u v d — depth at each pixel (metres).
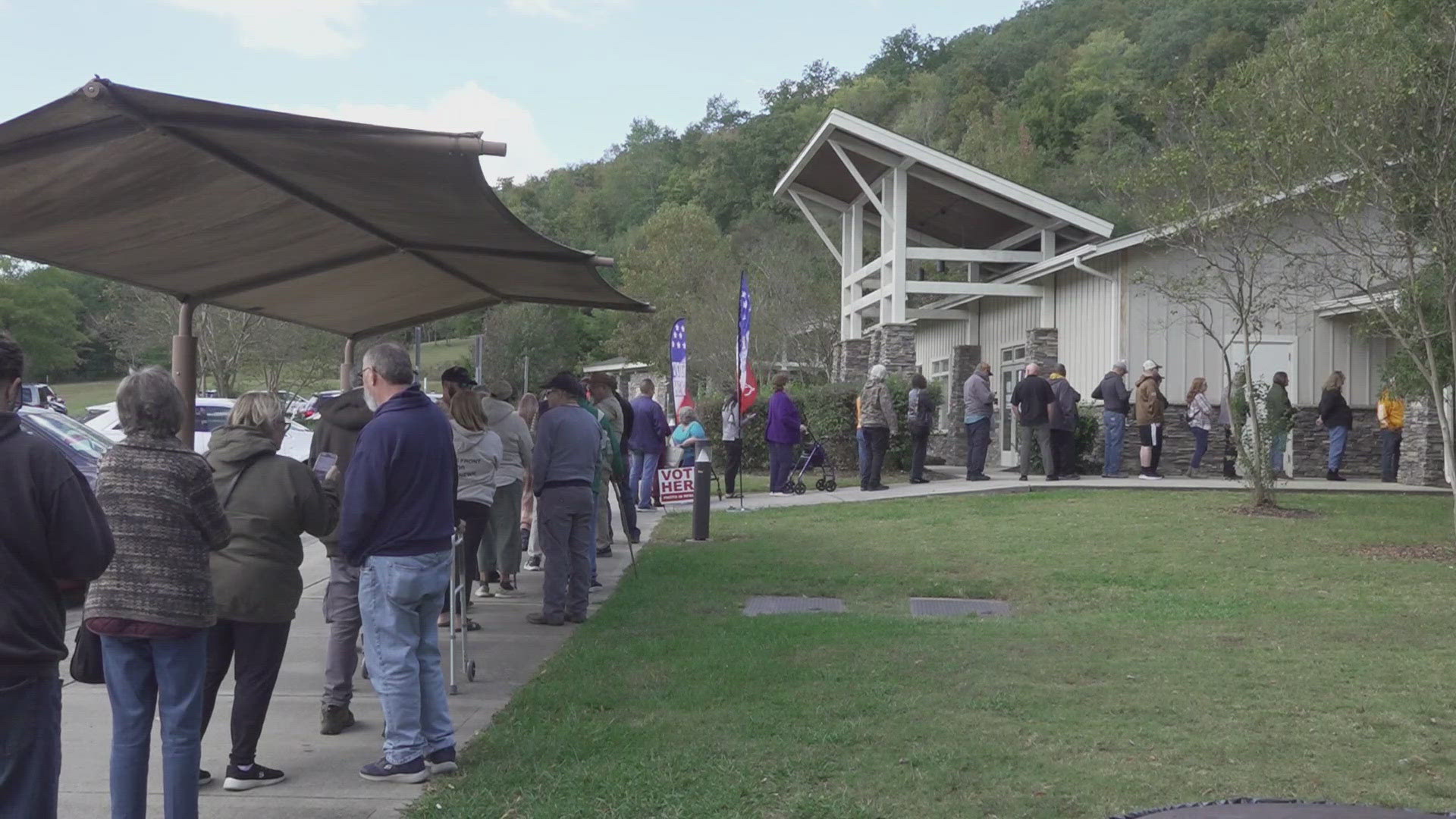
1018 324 25.83
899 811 4.99
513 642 8.73
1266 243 15.84
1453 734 6.02
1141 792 5.17
